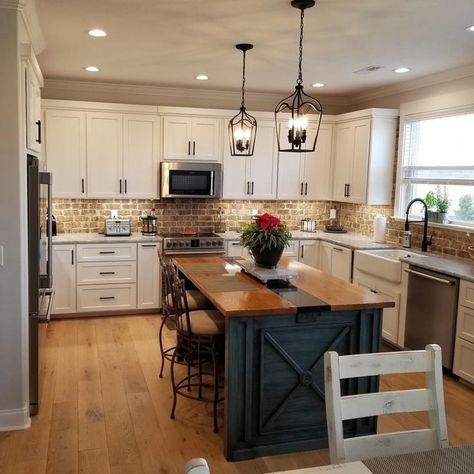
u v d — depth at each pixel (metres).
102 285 5.34
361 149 5.55
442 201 4.73
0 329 2.95
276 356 2.80
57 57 4.42
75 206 5.71
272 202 6.40
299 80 3.26
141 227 5.97
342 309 2.77
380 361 1.61
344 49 3.99
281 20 3.32
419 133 5.16
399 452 1.60
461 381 3.84
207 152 5.75
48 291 3.62
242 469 2.67
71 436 2.95
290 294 3.00
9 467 2.63
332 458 1.54
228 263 4.04
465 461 1.41
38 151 3.61
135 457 2.75
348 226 6.41
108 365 4.06
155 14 3.24
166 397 3.50
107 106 5.38
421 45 3.84
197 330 3.15
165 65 4.69
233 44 3.91
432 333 4.04
